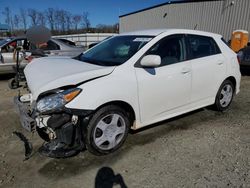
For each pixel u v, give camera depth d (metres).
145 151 3.39
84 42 35.38
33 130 3.04
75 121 2.97
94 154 3.25
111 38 4.46
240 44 13.66
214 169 2.98
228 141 3.70
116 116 3.25
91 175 2.88
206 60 4.28
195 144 3.59
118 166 3.05
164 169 2.99
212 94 4.55
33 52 7.84
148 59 3.28
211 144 3.60
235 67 4.89
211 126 4.23
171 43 3.88
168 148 3.47
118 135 3.36
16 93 6.41
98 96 2.97
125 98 3.23
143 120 3.55
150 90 3.48
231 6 16.50
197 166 3.05
